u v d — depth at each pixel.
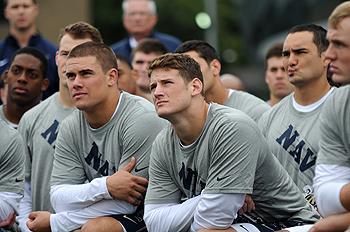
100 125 5.71
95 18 35.91
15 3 9.86
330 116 4.23
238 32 45.69
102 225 5.28
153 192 5.20
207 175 4.86
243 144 4.61
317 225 4.13
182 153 4.98
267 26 32.09
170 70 4.65
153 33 11.65
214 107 4.93
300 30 5.78
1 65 9.81
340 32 3.96
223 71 43.44
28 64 7.45
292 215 5.11
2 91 8.54
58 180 5.75
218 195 4.62
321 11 21.08
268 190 5.02
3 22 21.03
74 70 5.37
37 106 7.08
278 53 8.09
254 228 4.87
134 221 5.50
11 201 5.86
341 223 4.02
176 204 5.20
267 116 6.30
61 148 5.87
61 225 5.52
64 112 6.80
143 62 8.93
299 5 24.12
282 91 8.09
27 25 9.91
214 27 28.92
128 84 8.06
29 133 6.92
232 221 4.75
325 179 4.19
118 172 5.46
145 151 5.57
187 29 39.66
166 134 5.17
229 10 45.38
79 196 5.50
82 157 5.82
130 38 11.55
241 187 4.60
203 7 40.09
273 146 5.96
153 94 4.73
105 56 5.51
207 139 4.79
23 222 6.68
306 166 5.59
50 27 21.39
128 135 5.55
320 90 5.78
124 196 5.41
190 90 4.70
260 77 39.19
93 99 5.39
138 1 11.36
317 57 5.68
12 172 5.92
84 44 5.50
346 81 4.01
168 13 39.31
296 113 5.92
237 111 4.84
